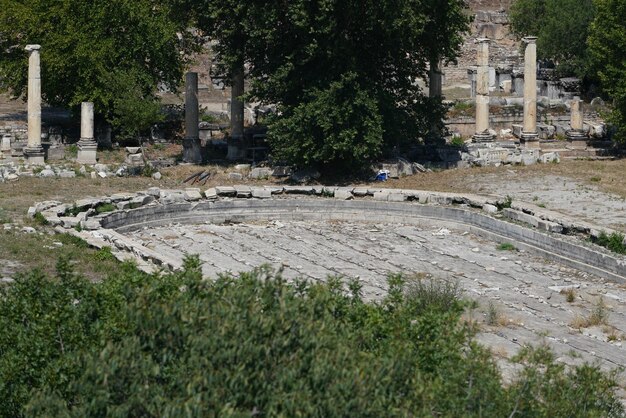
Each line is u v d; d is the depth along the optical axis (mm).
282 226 88312
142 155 103688
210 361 36656
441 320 45188
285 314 39250
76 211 83250
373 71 98438
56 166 99500
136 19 111625
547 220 82875
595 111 126938
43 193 88438
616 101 111875
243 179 97062
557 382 43188
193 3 100062
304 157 94562
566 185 94312
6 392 41844
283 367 36750
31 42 112375
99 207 85125
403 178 97000
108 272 66938
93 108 106438
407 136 99125
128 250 73500
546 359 44344
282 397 35344
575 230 81312
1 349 44281
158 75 116062
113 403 36000
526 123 110625
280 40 97562
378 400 36156
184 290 44062
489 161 102000
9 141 110562
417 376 39062
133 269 49844
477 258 79875
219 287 42781
